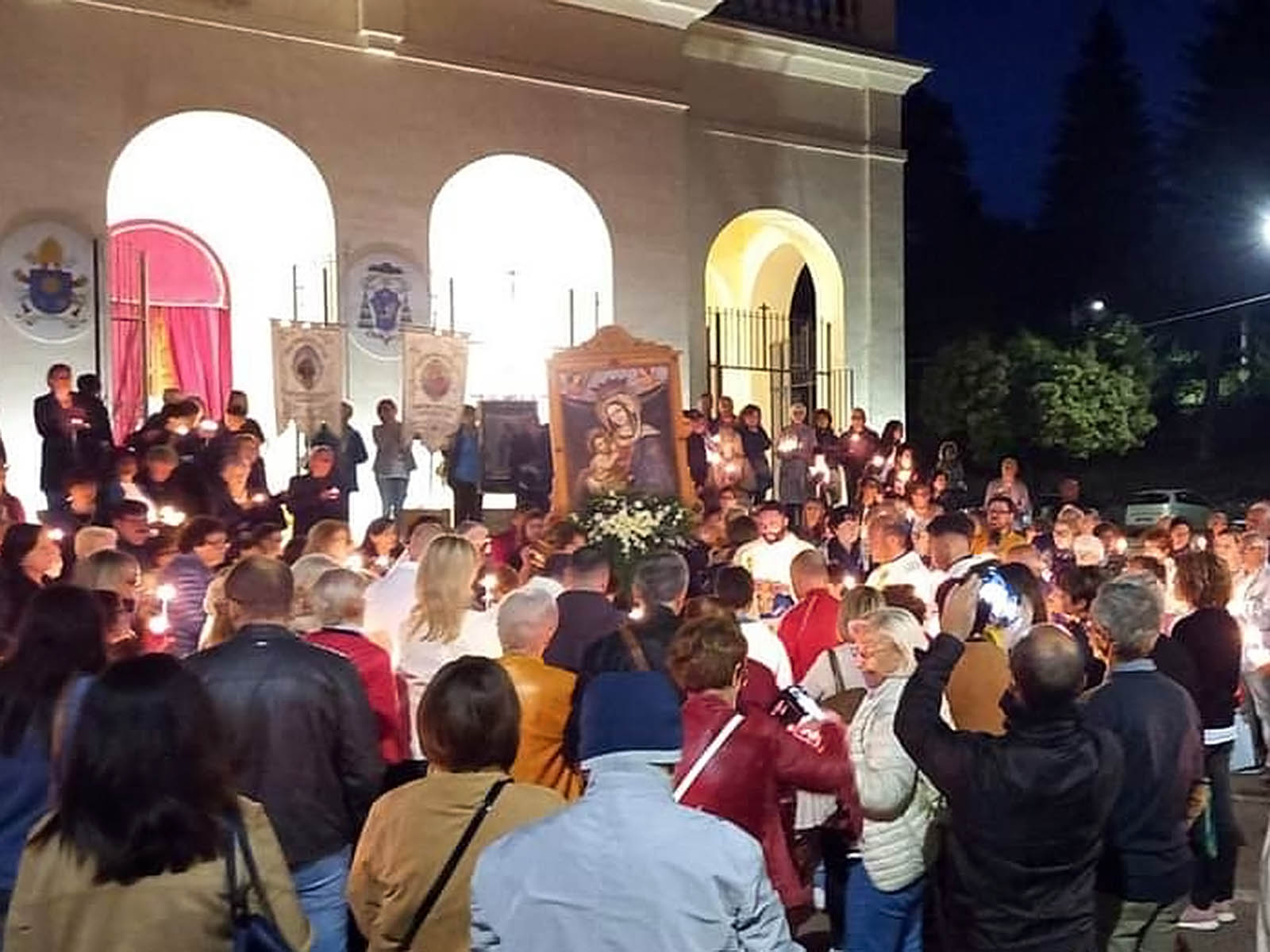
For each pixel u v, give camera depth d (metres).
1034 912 4.26
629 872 3.14
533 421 16.66
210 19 15.66
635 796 3.22
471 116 17.73
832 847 6.19
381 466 16.12
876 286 22.92
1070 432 37.50
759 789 4.82
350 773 4.98
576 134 18.75
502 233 19.56
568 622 6.95
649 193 19.52
